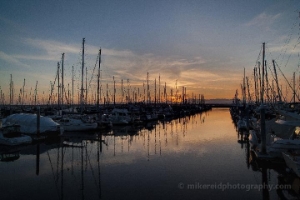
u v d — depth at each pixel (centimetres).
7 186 1420
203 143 2811
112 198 1235
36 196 1272
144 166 1814
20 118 3209
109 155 2203
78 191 1332
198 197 1237
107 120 4350
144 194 1278
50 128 3044
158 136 3431
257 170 1689
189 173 1631
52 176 1603
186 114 8925
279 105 3275
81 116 4050
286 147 1766
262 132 1917
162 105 9450
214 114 9781
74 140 3056
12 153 2300
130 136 3434
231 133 3716
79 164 1898
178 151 2356
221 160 1983
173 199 1216
